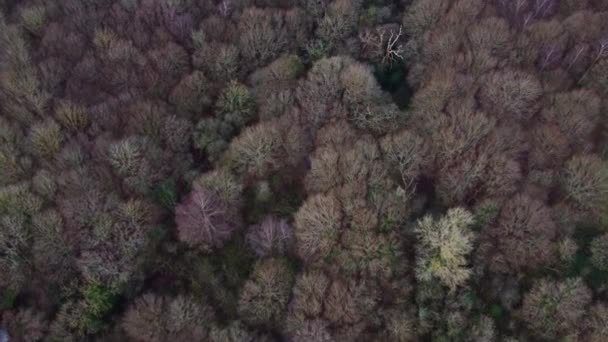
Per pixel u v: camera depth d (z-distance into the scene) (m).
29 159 55.16
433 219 46.69
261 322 45.44
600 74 55.53
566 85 56.78
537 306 41.03
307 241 47.34
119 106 58.28
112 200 49.44
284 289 45.94
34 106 59.03
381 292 44.25
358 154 50.75
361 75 54.84
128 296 47.44
